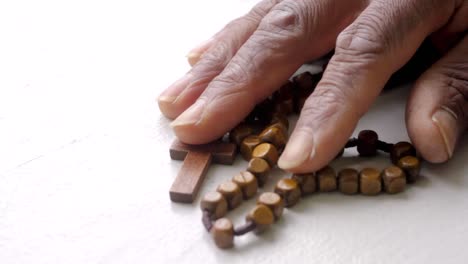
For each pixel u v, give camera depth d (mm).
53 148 330
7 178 316
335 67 307
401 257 278
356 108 302
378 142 312
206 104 315
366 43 306
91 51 395
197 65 341
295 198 295
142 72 376
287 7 333
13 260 285
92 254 285
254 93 322
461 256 278
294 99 339
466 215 291
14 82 373
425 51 347
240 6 428
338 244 283
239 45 342
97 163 322
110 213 299
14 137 338
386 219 291
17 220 299
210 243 286
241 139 318
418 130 301
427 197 298
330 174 298
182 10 428
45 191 310
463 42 320
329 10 334
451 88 308
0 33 415
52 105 356
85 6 439
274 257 280
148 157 323
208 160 313
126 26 417
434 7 314
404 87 351
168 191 307
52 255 285
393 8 309
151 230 292
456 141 307
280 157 297
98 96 360
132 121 344
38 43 405
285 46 326
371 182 296
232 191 291
